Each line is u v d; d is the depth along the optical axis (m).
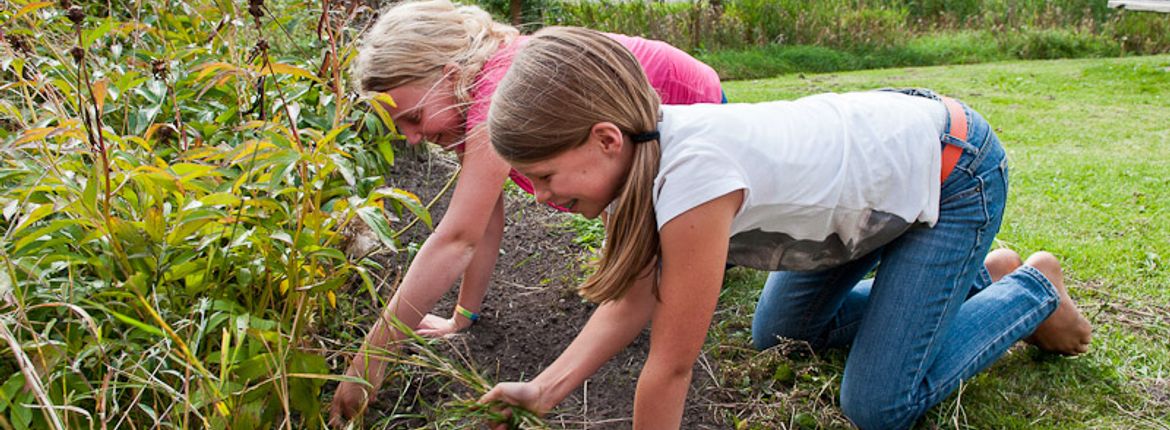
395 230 3.40
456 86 2.07
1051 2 11.19
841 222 1.96
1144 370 2.58
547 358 2.68
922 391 2.22
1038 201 3.99
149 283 1.95
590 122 1.58
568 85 1.56
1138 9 9.04
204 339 2.06
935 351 2.20
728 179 1.67
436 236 2.12
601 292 1.81
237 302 2.20
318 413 2.06
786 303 2.56
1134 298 2.99
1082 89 7.38
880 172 1.94
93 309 1.90
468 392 2.43
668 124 1.72
